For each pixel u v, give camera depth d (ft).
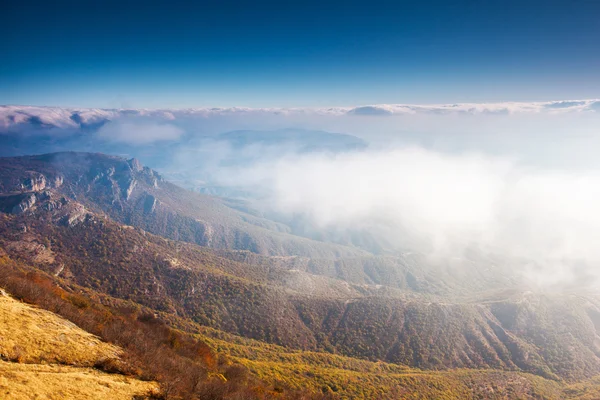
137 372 165.48
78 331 181.57
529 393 562.25
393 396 461.78
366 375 513.86
